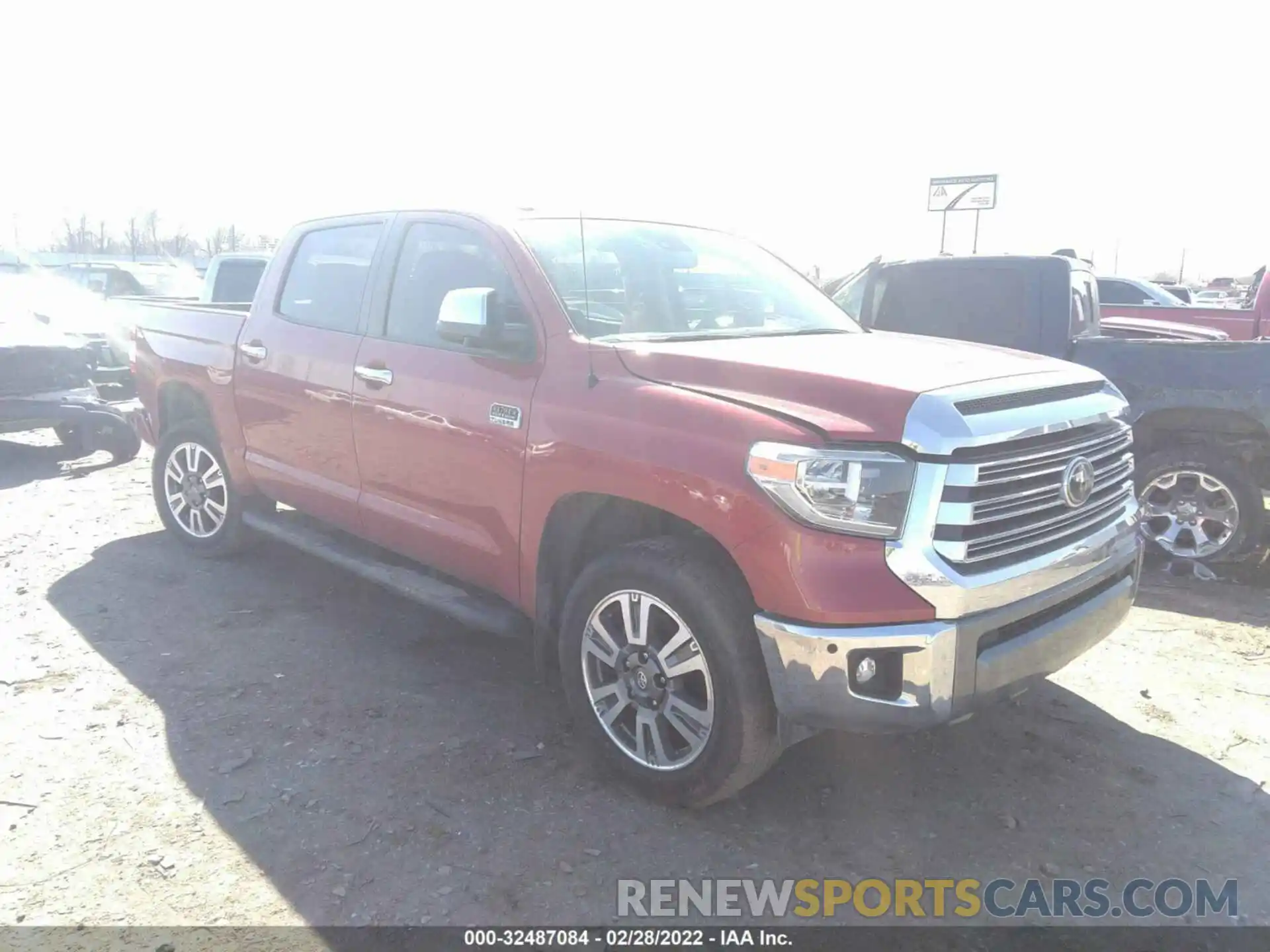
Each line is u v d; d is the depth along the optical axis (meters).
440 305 4.21
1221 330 12.23
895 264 7.24
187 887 2.92
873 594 2.84
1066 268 6.52
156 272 18.69
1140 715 4.14
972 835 3.29
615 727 3.50
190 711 4.00
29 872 2.97
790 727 3.12
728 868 3.09
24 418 8.27
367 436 4.43
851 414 2.97
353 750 3.72
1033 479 3.14
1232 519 5.92
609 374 3.49
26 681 4.24
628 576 3.31
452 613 4.08
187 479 5.90
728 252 4.75
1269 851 3.22
